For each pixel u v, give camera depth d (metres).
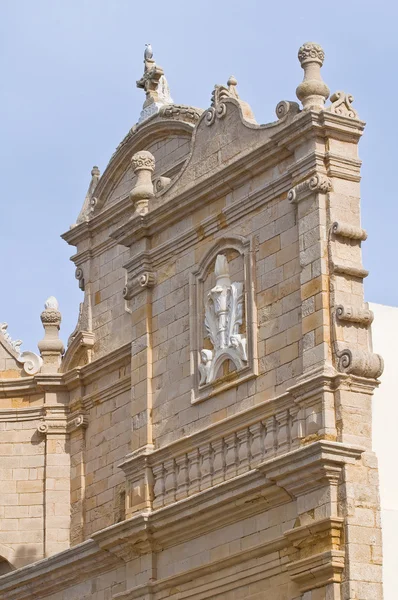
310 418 40.66
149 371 47.84
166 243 48.22
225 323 45.06
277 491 41.19
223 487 42.62
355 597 38.72
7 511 54.81
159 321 48.09
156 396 47.44
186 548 44.69
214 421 44.75
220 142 46.81
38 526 54.41
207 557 43.72
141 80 55.16
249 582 42.09
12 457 55.38
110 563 47.94
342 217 42.22
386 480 41.25
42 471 54.97
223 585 43.00
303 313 41.88
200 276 46.59
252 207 44.91
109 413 53.09
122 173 55.12
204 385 45.38
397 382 42.41
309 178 42.53
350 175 42.62
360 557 39.09
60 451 54.84
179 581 44.56
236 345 44.28
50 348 55.78
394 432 41.84
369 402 40.66
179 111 52.25
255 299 44.12
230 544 42.94
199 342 46.12
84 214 56.53
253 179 45.19
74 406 54.81
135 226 49.19
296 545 40.28
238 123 46.09
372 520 39.56
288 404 41.78
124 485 51.31
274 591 41.12
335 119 42.53
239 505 42.44
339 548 39.31
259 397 43.22
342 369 40.62
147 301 48.59
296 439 41.25
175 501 45.50
